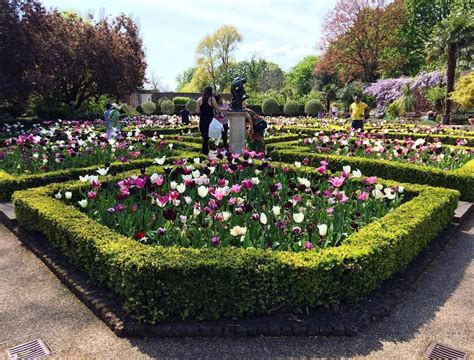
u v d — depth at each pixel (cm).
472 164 764
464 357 290
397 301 364
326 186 566
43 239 500
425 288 395
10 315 346
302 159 877
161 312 313
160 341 306
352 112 1208
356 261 340
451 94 2386
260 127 1051
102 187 586
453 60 2484
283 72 6506
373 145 930
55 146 811
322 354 291
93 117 2202
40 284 403
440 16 4025
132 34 2741
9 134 1389
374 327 324
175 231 412
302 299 328
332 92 3753
